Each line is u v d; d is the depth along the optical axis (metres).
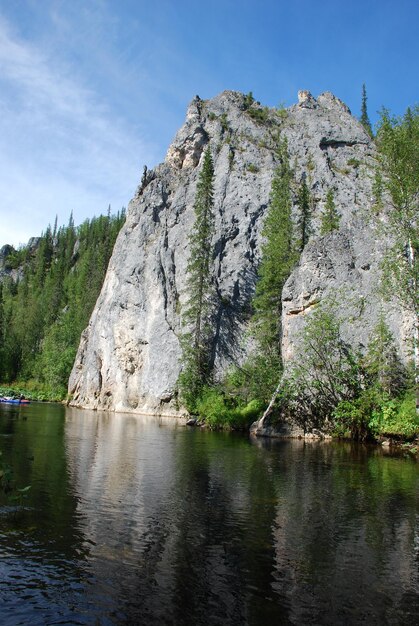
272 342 40.53
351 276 30.66
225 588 7.20
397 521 10.70
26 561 7.86
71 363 74.38
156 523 10.10
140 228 60.09
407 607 6.78
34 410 45.22
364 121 92.44
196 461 18.34
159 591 7.02
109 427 31.64
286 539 9.39
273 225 44.84
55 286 111.50
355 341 28.83
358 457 20.31
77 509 10.88
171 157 65.00
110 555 8.27
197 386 44.72
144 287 56.41
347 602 6.88
